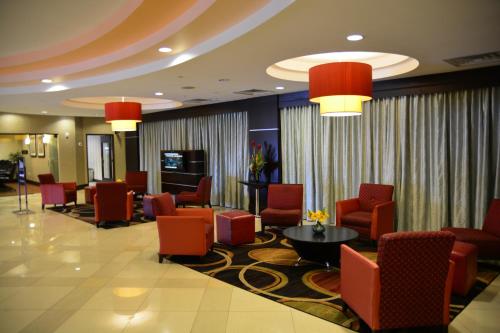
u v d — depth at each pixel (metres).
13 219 8.06
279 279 4.32
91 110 10.33
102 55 5.62
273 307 3.59
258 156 7.80
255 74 5.59
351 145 6.95
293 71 6.12
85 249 5.66
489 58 4.59
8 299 3.86
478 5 2.89
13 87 7.33
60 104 8.96
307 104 7.39
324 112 4.30
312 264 4.85
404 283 2.86
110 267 4.82
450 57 4.53
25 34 4.60
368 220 5.58
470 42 3.90
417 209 6.03
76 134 13.21
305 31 3.50
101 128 13.68
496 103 5.21
